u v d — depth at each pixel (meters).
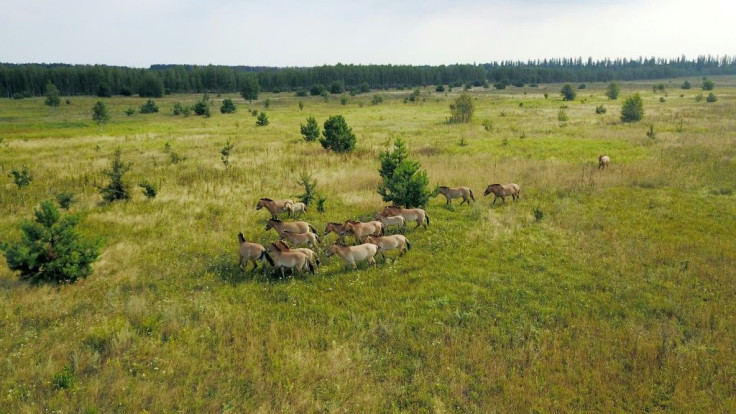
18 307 11.13
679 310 10.76
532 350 9.30
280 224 15.89
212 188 23.17
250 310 11.05
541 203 19.78
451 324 10.49
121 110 91.81
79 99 118.75
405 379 8.59
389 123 56.31
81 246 13.05
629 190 21.23
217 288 12.49
